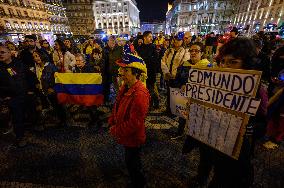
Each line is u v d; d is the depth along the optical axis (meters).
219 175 1.76
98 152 3.50
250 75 1.34
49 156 3.43
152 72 5.04
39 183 2.82
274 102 3.24
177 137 3.81
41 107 5.24
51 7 59.78
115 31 92.69
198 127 1.82
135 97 1.96
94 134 4.11
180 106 3.37
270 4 40.25
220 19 63.84
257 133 1.65
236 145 1.52
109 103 5.87
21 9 46.25
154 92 5.20
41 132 4.27
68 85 4.36
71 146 3.71
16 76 3.52
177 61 4.17
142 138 2.11
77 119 4.86
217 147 1.68
